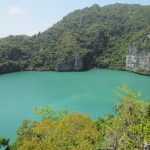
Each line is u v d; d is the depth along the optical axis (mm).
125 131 33594
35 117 101438
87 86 164000
